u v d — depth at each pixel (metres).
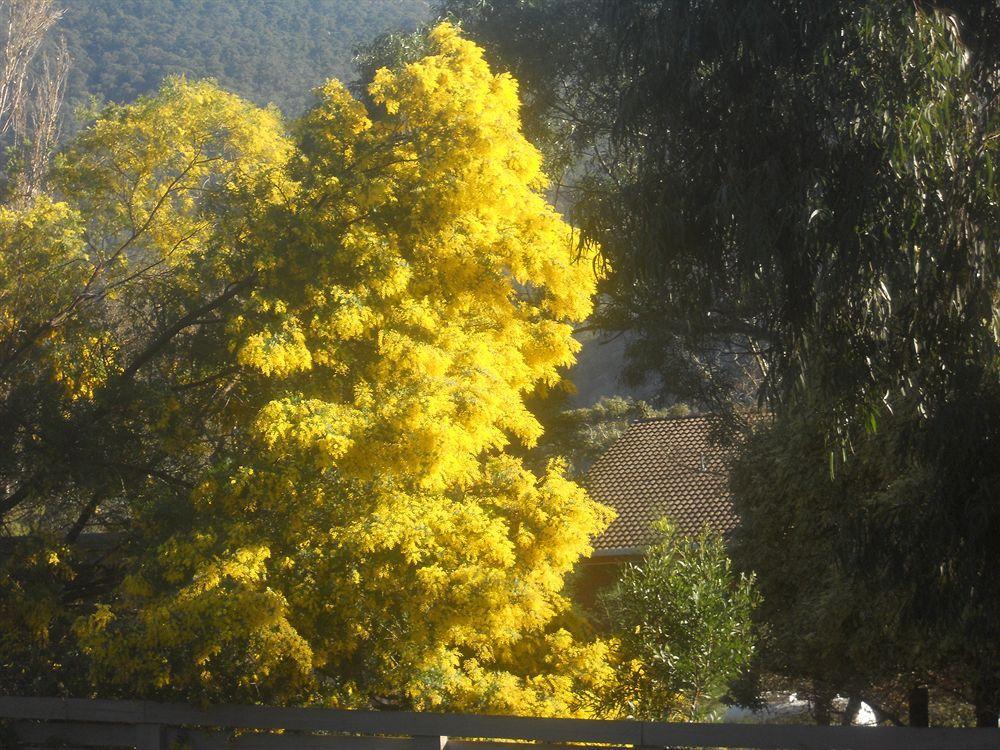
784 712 20.58
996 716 11.73
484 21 22.12
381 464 9.76
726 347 21.73
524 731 8.09
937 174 7.54
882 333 7.91
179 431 11.45
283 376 10.63
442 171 10.87
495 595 9.91
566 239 11.39
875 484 11.95
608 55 10.34
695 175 8.59
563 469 12.50
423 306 10.46
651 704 10.88
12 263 12.09
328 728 8.77
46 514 12.22
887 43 7.65
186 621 9.26
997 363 7.59
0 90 23.44
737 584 13.15
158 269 12.93
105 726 9.49
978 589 7.94
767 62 8.30
